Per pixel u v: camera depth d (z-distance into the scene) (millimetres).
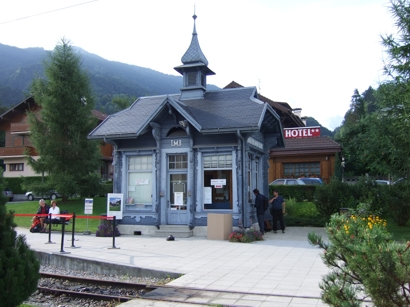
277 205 17703
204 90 19750
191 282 8945
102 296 8820
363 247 4785
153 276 10195
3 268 5723
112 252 12656
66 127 28188
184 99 19375
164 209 17250
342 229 5496
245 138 16281
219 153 16781
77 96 28062
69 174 27750
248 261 11250
